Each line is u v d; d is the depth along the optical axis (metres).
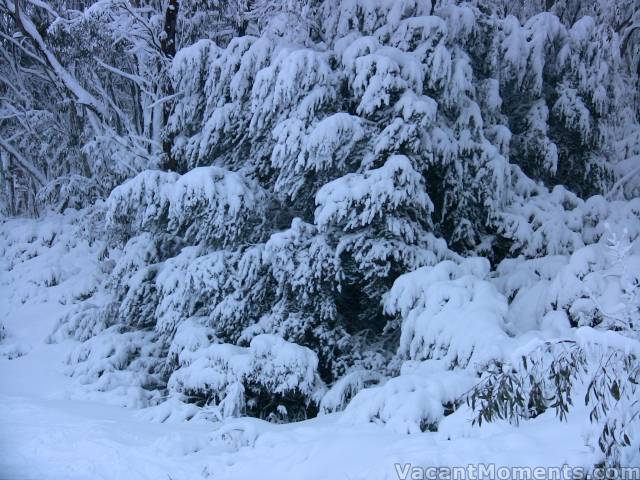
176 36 15.70
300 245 10.39
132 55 15.98
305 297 10.23
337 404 9.05
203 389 9.22
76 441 6.89
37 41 15.51
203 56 12.70
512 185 11.88
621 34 16.73
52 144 21.03
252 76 12.02
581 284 7.64
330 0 12.61
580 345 4.35
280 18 12.45
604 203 10.96
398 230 9.93
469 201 11.45
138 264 12.70
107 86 19.56
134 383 11.01
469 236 11.39
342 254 10.57
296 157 10.63
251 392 9.55
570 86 13.30
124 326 12.73
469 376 6.68
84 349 12.05
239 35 15.73
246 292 10.97
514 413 5.31
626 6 16.94
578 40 13.21
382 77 10.31
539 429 5.05
